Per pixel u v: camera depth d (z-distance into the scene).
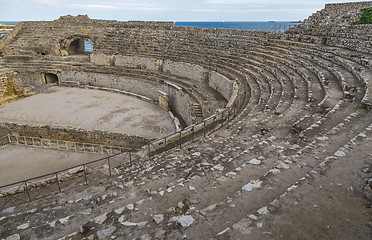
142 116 28.91
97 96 36.44
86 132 23.73
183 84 34.06
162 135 23.44
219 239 5.46
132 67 43.00
